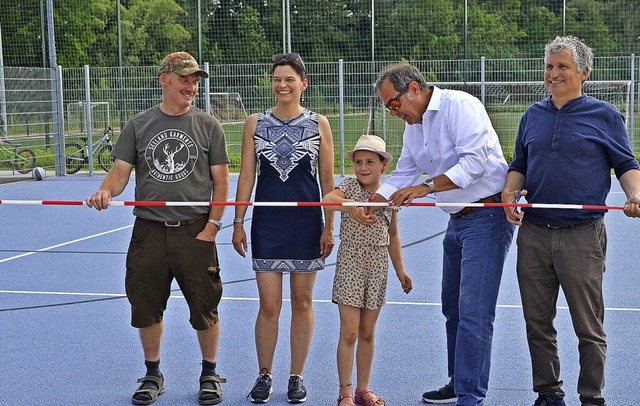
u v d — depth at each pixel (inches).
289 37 901.8
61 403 209.5
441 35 919.7
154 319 210.7
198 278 207.8
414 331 266.4
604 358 189.0
